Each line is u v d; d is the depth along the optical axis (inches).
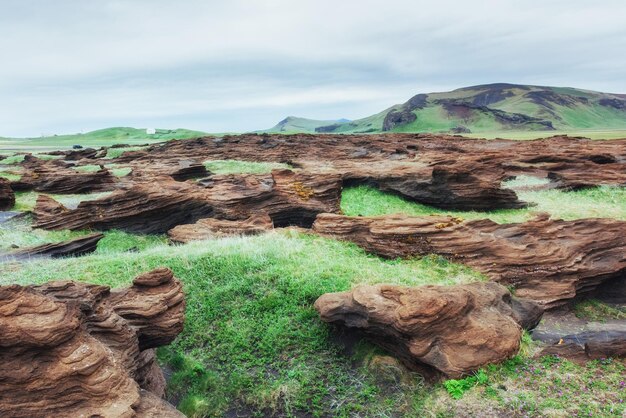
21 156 3024.1
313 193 1236.5
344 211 1299.2
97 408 281.4
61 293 362.3
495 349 431.2
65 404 277.3
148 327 414.6
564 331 570.9
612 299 681.0
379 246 792.9
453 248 745.6
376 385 447.2
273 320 576.4
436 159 1968.5
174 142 3821.4
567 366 428.8
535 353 465.1
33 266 719.1
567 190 1450.5
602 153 1973.4
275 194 1179.9
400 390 430.0
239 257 716.0
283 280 645.9
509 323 465.7
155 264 703.7
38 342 279.4
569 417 350.3
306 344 532.4
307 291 615.2
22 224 1139.3
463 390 397.4
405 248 774.5
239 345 540.1
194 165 1939.0
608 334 551.2
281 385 461.1
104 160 2787.9
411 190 1387.8
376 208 1330.0
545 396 381.1
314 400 440.1
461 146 3211.1
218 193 1167.0
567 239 733.3
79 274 667.4
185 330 568.7
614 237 729.6
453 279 674.2
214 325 578.6
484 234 765.9
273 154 2645.2
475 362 418.9
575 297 658.8
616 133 6702.8
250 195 1148.5
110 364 305.0
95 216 1094.4
